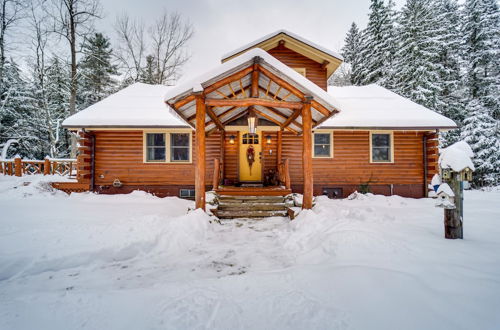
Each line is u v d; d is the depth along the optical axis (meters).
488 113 17.45
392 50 20.91
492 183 15.75
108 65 22.45
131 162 10.16
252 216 6.81
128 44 22.20
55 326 2.05
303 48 10.40
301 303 2.33
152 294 2.57
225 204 7.12
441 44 18.27
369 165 10.45
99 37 23.92
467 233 4.30
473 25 18.55
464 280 2.58
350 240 3.74
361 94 12.20
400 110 10.32
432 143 10.12
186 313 2.21
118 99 11.06
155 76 23.12
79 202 8.16
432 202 8.85
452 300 2.23
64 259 3.71
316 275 2.91
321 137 10.59
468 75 18.61
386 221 5.19
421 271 2.82
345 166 10.41
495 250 3.41
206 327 2.01
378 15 22.61
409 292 2.39
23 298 2.50
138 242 4.33
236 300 2.43
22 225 5.29
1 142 18.39
